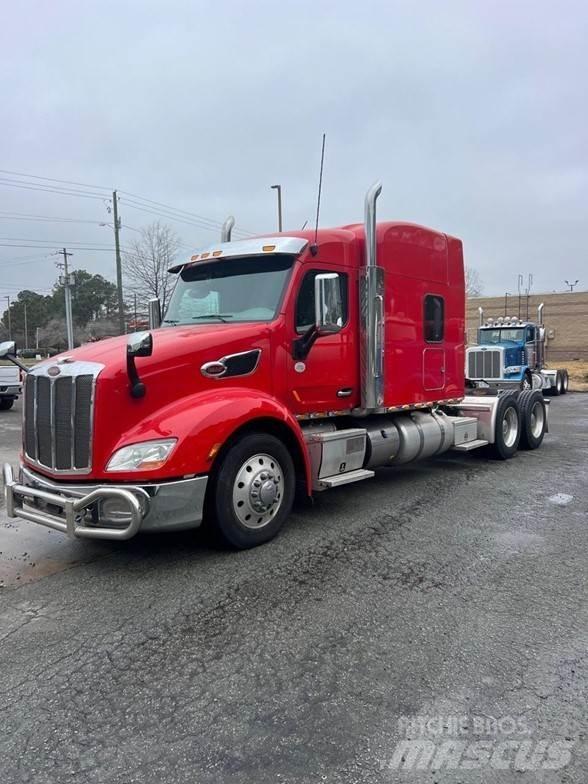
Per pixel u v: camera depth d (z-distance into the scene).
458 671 3.16
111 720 2.79
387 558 4.86
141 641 3.53
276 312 5.57
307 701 2.91
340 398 6.24
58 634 3.63
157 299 7.03
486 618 3.79
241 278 5.91
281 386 5.55
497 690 2.99
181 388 4.79
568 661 3.26
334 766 2.46
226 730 2.70
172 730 2.71
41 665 3.28
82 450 4.45
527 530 5.59
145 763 2.50
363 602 4.03
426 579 4.42
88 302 86.88
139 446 4.39
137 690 3.03
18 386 17.62
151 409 4.61
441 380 7.80
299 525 5.75
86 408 4.41
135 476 4.30
